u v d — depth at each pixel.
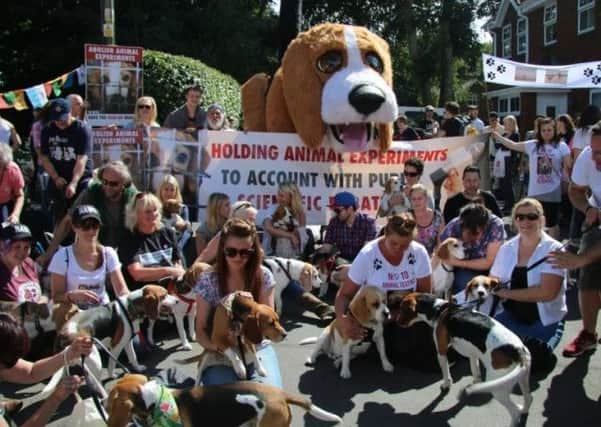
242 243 3.78
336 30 7.52
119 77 10.10
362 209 8.05
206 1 24.75
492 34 35.09
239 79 24.69
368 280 4.89
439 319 4.31
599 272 4.88
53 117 7.02
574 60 26.28
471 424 3.99
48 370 3.23
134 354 4.72
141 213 5.52
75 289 4.78
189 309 5.28
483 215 5.53
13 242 4.66
